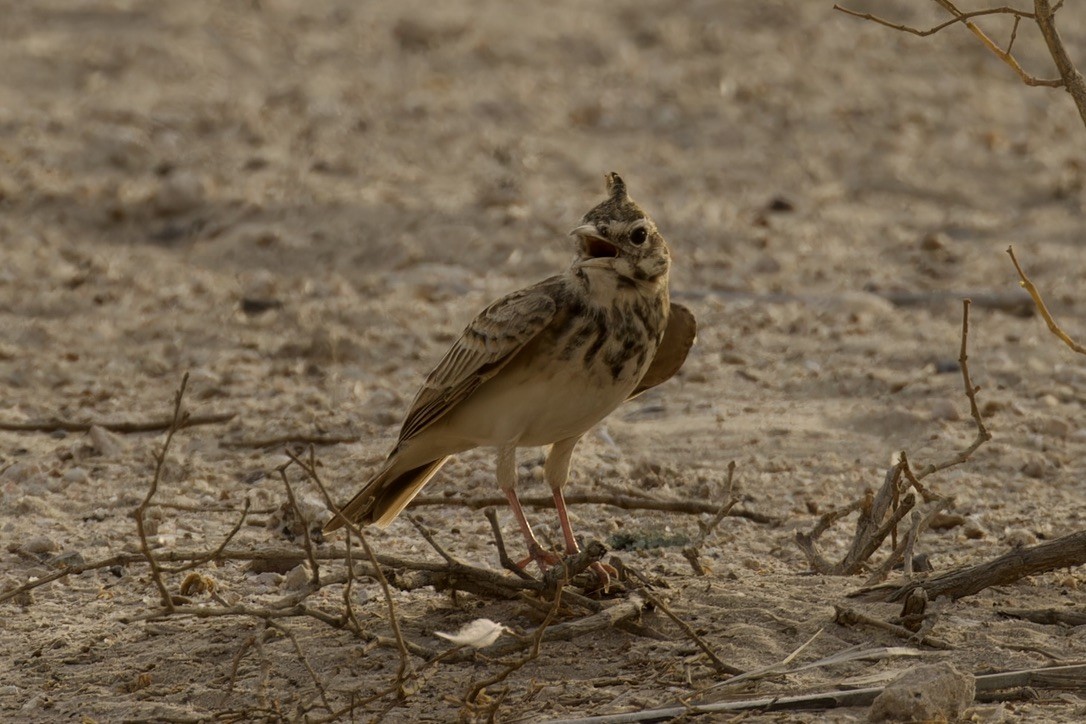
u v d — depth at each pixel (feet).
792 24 106.73
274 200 69.36
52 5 108.68
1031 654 24.84
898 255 65.72
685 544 33.99
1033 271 62.34
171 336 54.39
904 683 22.77
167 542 33.88
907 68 97.19
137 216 68.69
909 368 49.98
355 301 58.18
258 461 41.11
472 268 63.41
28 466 39.65
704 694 23.81
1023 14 27.32
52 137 78.79
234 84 91.56
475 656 25.30
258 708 23.65
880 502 30.58
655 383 31.83
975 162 80.12
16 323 55.36
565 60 99.40
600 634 26.50
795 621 26.63
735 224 69.56
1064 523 35.14
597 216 28.32
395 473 30.22
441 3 115.24
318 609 28.40
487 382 28.84
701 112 88.17
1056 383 47.70
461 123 84.94
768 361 51.31
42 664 26.84
